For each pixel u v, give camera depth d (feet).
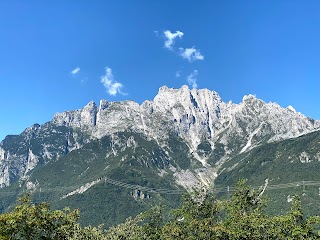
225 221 250.16
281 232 225.56
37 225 163.12
